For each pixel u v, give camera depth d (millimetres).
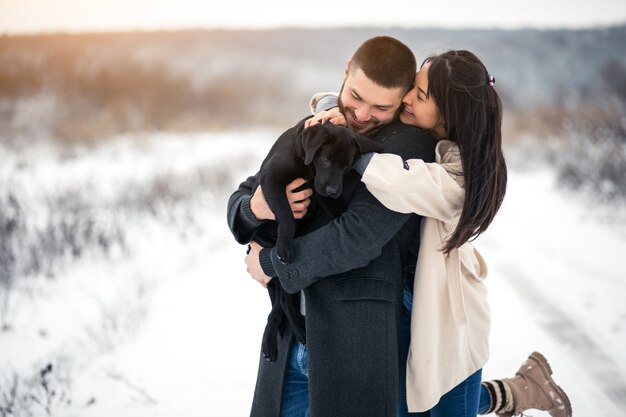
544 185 12289
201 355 4410
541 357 3209
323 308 2354
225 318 5133
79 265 6531
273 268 2447
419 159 2338
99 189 10336
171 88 28078
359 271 2344
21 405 3652
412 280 2586
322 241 2277
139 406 3689
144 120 21281
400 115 2562
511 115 22672
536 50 41281
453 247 2324
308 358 2357
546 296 5492
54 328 4891
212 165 13492
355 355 2281
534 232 8273
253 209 2479
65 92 22625
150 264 6680
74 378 4047
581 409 3494
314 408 2314
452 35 47844
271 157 2609
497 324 4875
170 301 5535
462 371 2514
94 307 5336
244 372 4137
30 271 6160
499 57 41406
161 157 15664
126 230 7859
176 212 8969
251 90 36750
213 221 8922
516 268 6477
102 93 23625
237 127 27578
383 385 2268
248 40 47250
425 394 2422
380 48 2332
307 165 2504
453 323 2467
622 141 12547
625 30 41562
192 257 7027
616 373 3916
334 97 2947
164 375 4090
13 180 11055
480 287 2678
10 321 5023
